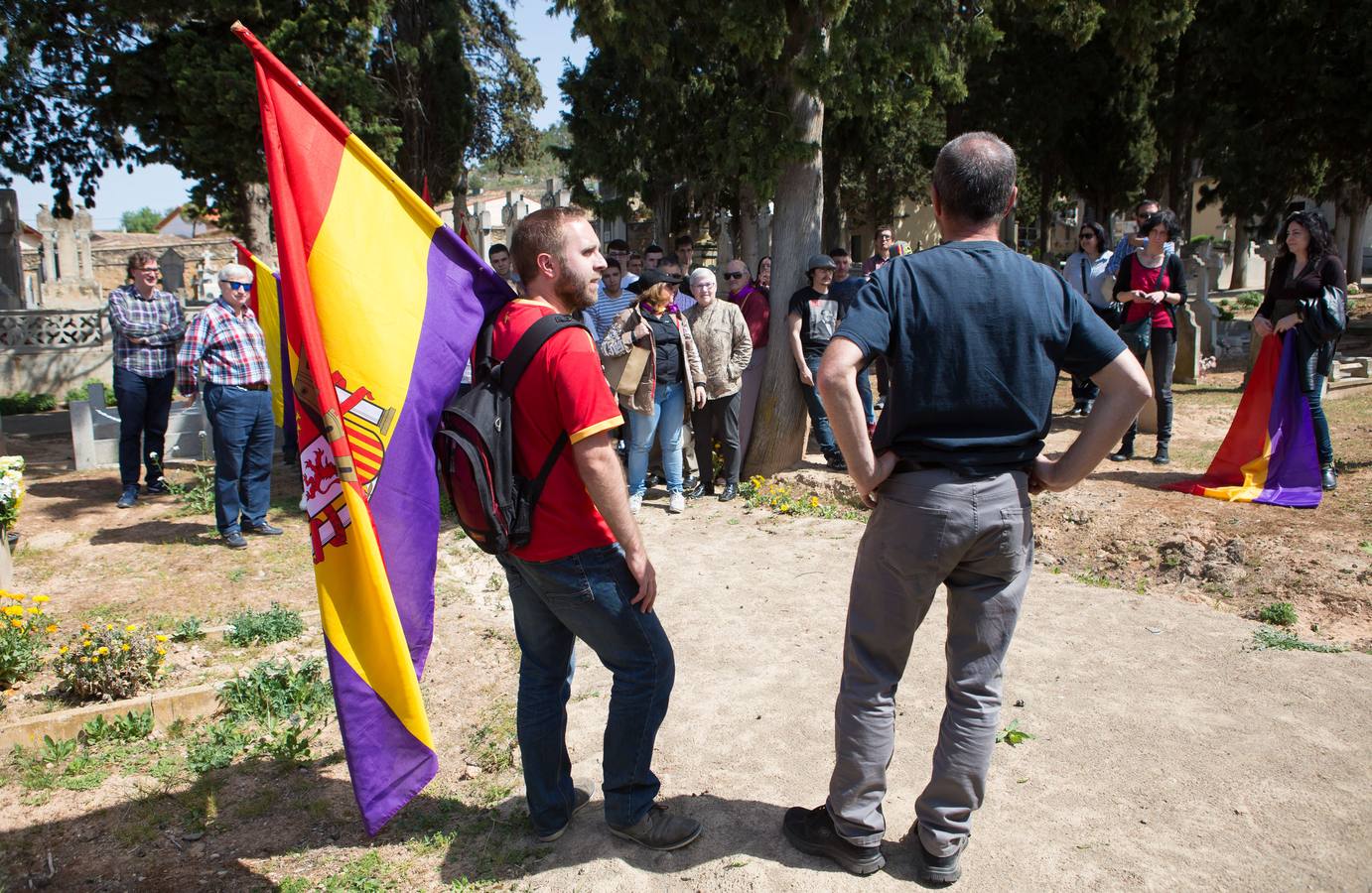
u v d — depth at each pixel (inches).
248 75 545.0
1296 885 109.1
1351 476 272.4
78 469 376.8
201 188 716.7
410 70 700.7
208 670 188.5
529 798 124.3
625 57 336.5
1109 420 99.8
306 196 106.0
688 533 276.5
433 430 114.5
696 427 313.7
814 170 325.4
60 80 630.5
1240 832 119.0
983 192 101.2
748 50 301.6
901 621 106.3
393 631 106.9
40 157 668.1
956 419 100.0
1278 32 696.4
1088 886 110.3
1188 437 341.1
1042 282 101.0
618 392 288.4
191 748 157.8
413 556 113.1
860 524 277.4
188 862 126.3
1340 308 250.5
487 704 171.0
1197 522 244.1
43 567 256.5
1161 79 972.6
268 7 562.6
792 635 193.2
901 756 141.6
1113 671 166.7
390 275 111.6
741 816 128.3
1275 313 264.2
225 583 243.0
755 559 248.2
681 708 161.6
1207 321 521.3
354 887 119.2
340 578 109.0
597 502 105.6
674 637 195.2
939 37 326.0
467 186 853.2
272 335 203.3
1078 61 935.0
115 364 317.1
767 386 334.0
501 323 112.0
